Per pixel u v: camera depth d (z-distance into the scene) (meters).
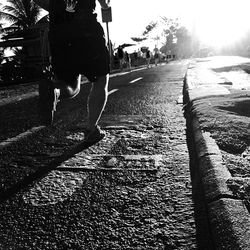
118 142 3.48
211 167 2.30
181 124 4.25
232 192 1.92
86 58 3.19
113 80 12.24
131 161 2.85
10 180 2.51
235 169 2.26
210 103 4.35
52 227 1.84
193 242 1.66
